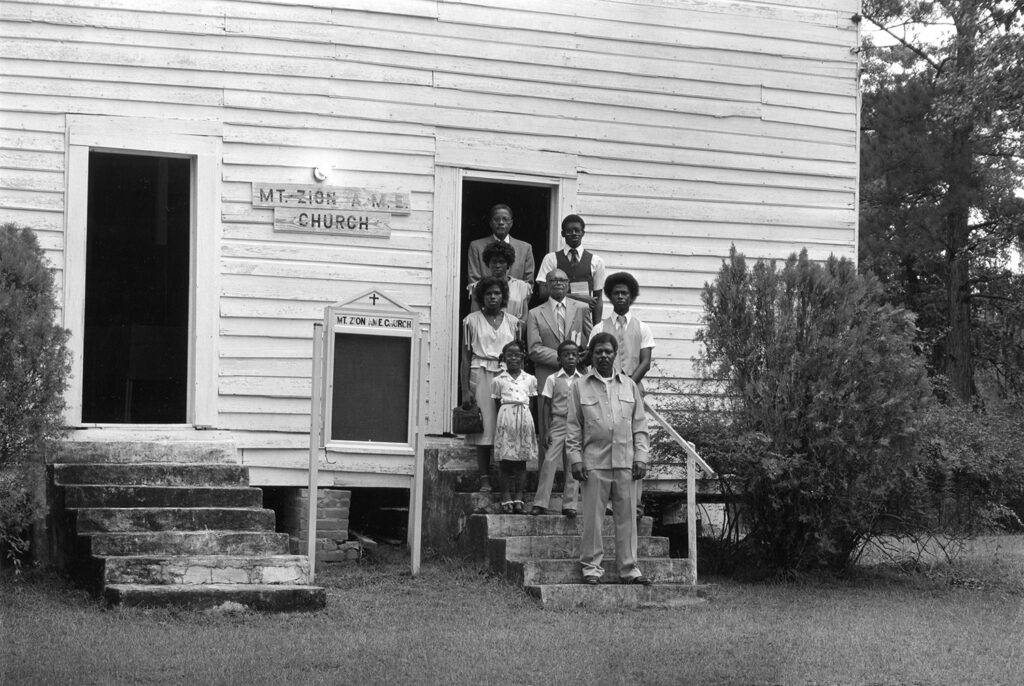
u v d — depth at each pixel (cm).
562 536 1066
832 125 1361
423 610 944
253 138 1155
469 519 1096
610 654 820
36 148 1088
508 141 1240
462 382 1130
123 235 1274
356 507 1279
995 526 1293
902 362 1147
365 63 1195
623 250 1278
